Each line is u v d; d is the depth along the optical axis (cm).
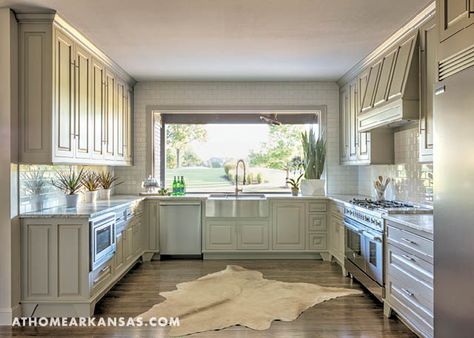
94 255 328
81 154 373
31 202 339
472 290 180
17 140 313
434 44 298
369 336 285
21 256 317
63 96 336
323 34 367
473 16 195
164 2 295
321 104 572
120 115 502
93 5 300
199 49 414
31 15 312
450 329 201
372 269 352
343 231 458
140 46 401
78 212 332
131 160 556
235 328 297
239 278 434
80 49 372
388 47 388
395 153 445
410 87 324
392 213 323
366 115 416
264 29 354
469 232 182
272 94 570
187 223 532
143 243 523
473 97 178
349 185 576
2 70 306
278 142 603
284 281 423
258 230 531
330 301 358
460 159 190
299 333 289
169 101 568
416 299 268
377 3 299
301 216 532
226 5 302
